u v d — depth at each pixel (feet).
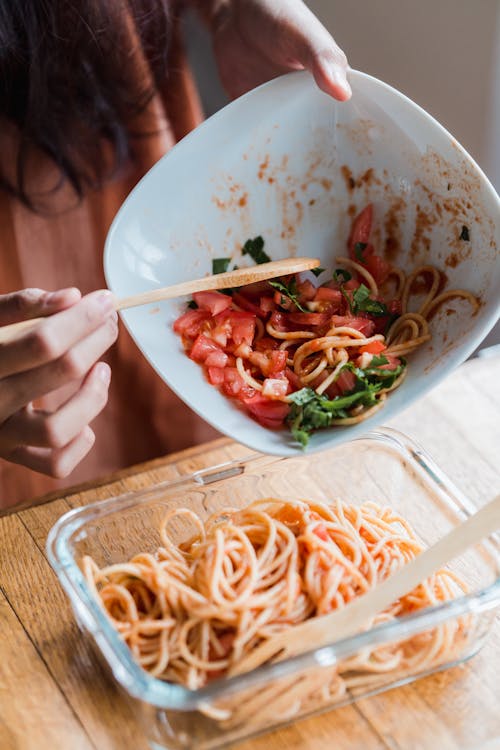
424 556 1.75
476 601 1.81
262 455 2.14
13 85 2.74
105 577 1.94
